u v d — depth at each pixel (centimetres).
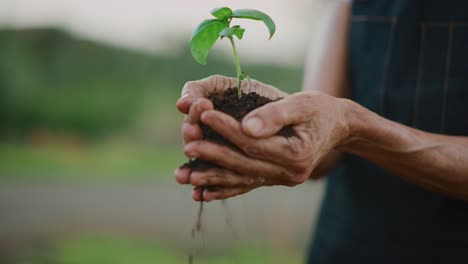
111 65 1165
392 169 131
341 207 169
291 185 114
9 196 570
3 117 1001
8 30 1119
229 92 126
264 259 362
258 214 434
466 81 143
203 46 125
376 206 157
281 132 105
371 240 158
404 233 152
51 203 545
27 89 1031
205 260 358
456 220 145
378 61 158
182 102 118
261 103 120
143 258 365
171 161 849
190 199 580
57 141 988
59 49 1151
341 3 180
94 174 727
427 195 148
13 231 432
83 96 1077
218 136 107
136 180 695
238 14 117
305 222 481
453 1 146
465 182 126
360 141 121
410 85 151
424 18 150
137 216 502
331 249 169
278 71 1044
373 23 160
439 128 147
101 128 1054
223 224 461
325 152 113
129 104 1092
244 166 106
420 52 151
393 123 121
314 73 179
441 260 148
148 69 1173
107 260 360
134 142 1021
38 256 365
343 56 175
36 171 726
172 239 423
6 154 832
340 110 112
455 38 146
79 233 428
